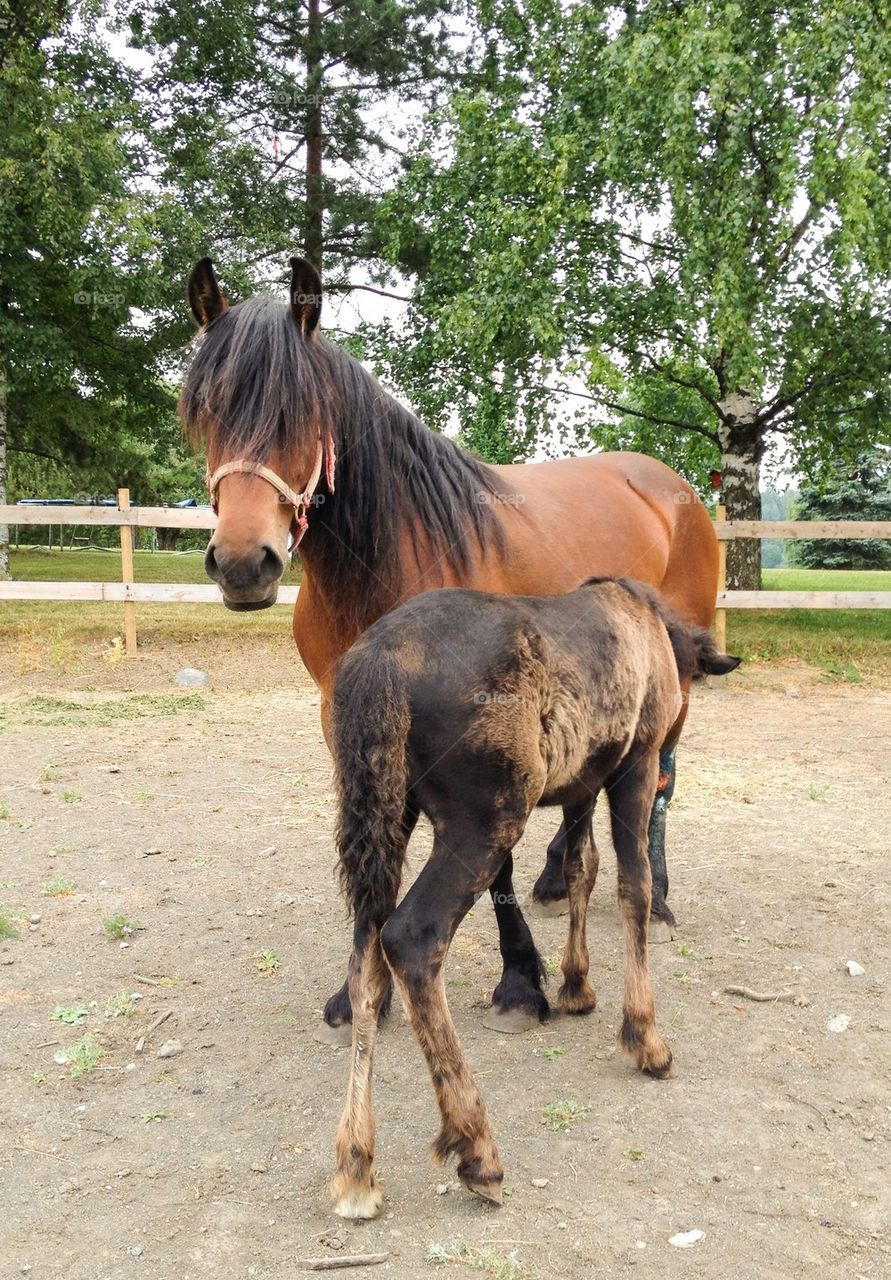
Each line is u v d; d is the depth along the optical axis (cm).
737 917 419
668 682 302
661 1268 213
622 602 297
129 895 430
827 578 2091
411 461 323
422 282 1409
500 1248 219
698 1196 238
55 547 3111
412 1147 260
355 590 311
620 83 1070
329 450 286
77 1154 254
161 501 2278
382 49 1502
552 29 1217
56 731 723
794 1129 267
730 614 1419
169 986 350
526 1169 248
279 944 387
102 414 1565
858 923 413
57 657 949
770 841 519
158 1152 255
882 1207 235
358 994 231
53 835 503
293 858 482
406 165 1493
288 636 1162
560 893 423
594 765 272
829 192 995
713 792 607
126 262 1225
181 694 857
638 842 294
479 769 228
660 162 1070
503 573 346
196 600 972
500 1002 328
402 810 227
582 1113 273
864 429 1312
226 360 275
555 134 1149
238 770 635
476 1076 295
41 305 1314
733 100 1020
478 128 1216
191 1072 295
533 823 560
